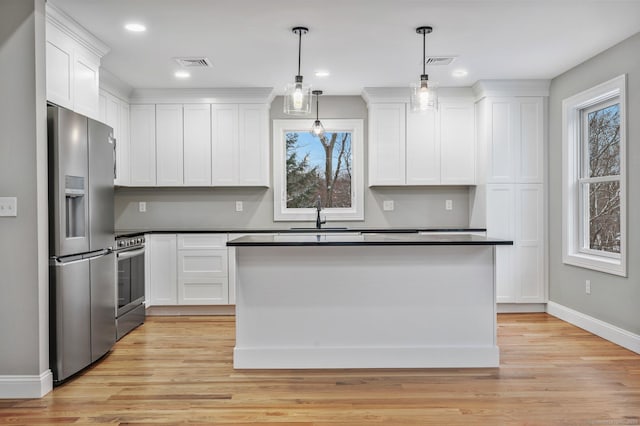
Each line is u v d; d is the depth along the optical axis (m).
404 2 3.14
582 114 4.66
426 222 5.75
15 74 2.89
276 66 4.53
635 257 3.72
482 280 3.43
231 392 2.96
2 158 2.89
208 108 5.40
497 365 3.42
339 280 3.42
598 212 4.43
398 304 3.43
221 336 4.30
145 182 5.40
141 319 4.78
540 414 2.61
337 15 3.34
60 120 3.03
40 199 2.92
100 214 3.55
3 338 2.90
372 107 5.43
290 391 2.97
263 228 5.71
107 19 3.37
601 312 4.19
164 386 3.07
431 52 4.14
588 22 3.48
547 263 5.14
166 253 5.19
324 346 3.43
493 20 3.44
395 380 3.15
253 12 3.28
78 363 3.22
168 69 4.60
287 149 5.88
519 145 5.14
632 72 3.75
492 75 4.89
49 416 2.63
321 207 5.88
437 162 5.44
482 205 5.24
